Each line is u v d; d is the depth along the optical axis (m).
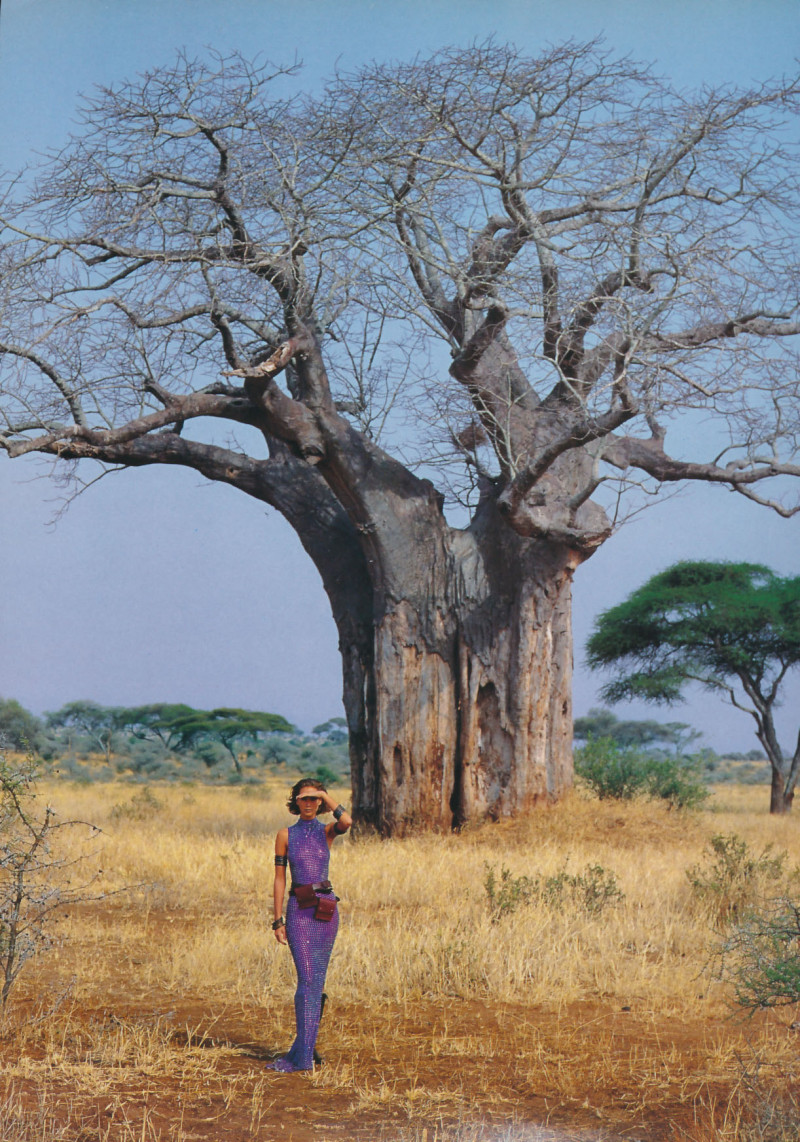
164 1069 5.73
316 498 20.06
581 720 58.56
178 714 60.91
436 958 8.04
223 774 50.28
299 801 6.08
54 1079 5.47
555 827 17.67
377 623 18.69
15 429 16.36
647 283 15.40
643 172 15.95
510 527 17.88
